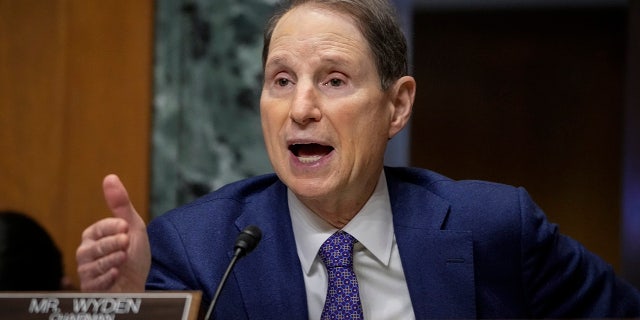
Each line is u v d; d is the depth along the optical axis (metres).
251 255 2.11
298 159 2.01
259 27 3.51
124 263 1.83
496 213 2.18
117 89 3.59
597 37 5.84
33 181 3.61
